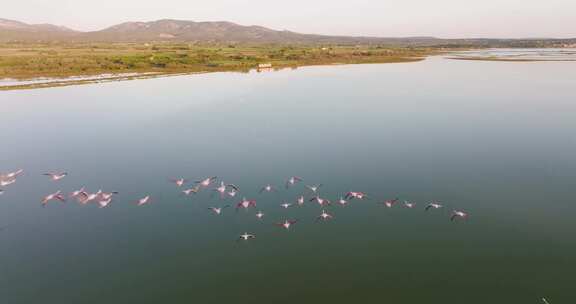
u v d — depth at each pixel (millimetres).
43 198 46625
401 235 38031
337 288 31281
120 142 66312
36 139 67938
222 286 31969
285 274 33125
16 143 65750
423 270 32938
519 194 45062
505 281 31250
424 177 50406
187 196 46906
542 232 37500
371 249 36031
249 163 56438
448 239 37062
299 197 46094
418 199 44750
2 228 40219
